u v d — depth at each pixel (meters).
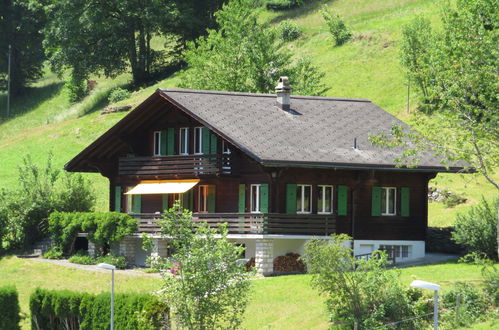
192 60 92.62
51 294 42.81
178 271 36.03
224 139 55.72
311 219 56.97
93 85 143.00
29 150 105.94
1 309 43.62
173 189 60.69
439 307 39.41
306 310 42.44
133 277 57.06
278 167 55.78
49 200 70.44
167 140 64.69
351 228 59.22
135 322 37.97
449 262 54.97
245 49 89.88
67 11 136.12
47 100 145.38
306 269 56.34
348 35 118.56
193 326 35.69
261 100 63.00
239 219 56.34
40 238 69.56
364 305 39.56
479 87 43.50
